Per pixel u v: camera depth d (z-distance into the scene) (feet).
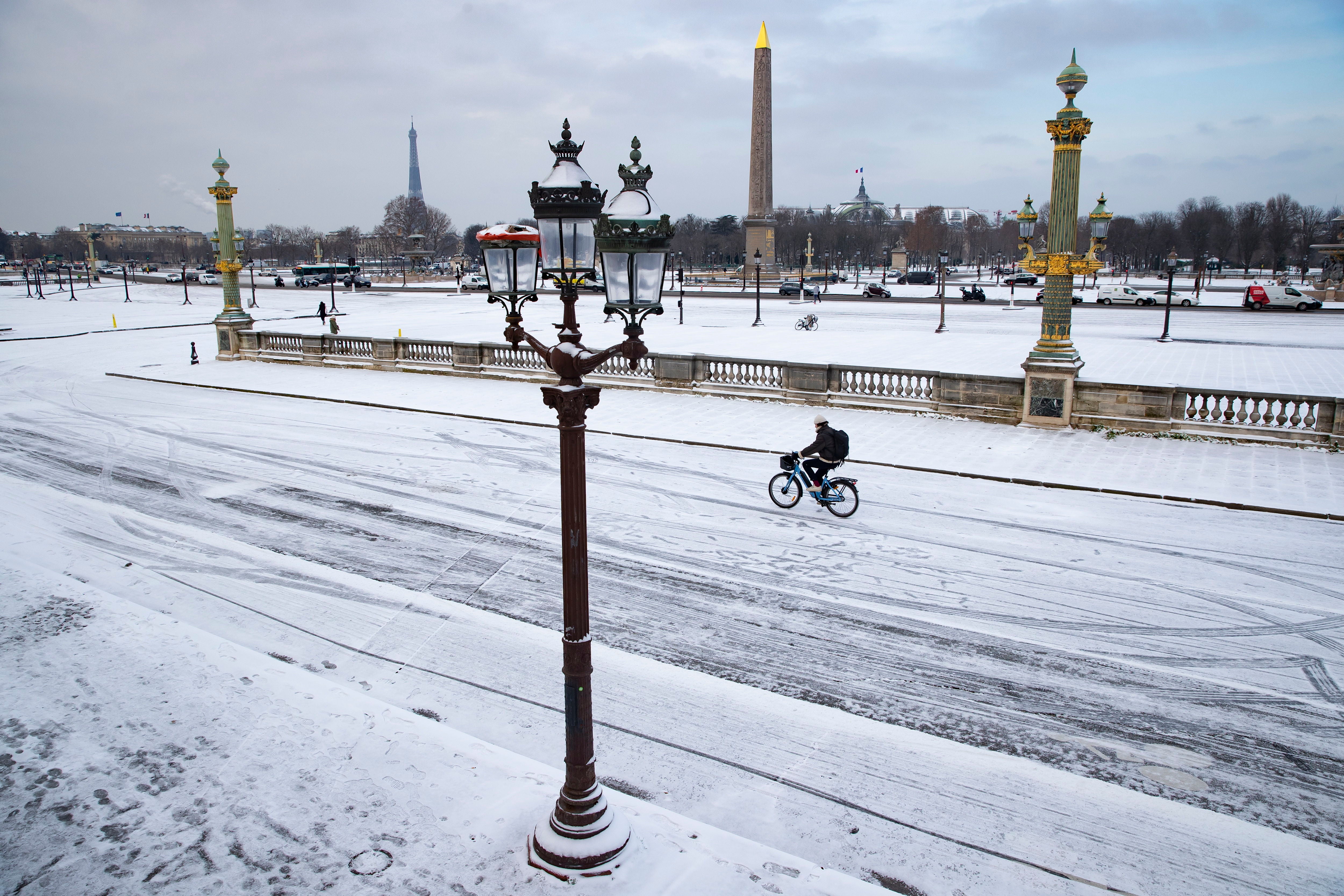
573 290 16.65
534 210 16.38
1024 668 28.63
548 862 18.49
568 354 16.48
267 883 18.28
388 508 46.83
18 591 34.60
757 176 279.08
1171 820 21.02
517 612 33.40
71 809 20.85
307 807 20.90
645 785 22.59
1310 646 29.91
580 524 17.28
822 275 350.23
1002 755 23.80
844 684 27.76
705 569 37.58
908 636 31.01
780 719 25.72
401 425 69.51
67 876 18.51
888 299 238.48
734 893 17.88
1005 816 21.27
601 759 23.77
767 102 272.51
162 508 47.11
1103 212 61.93
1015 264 440.04
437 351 97.50
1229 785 22.38
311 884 18.21
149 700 26.03
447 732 24.38
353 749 23.39
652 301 16.31
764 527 43.24
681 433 64.49
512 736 25.05
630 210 16.26
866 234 524.52
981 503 46.83
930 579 36.32
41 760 22.90
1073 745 24.26
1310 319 159.43
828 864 19.69
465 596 34.96
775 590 35.29
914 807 21.63
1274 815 21.20
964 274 442.91
